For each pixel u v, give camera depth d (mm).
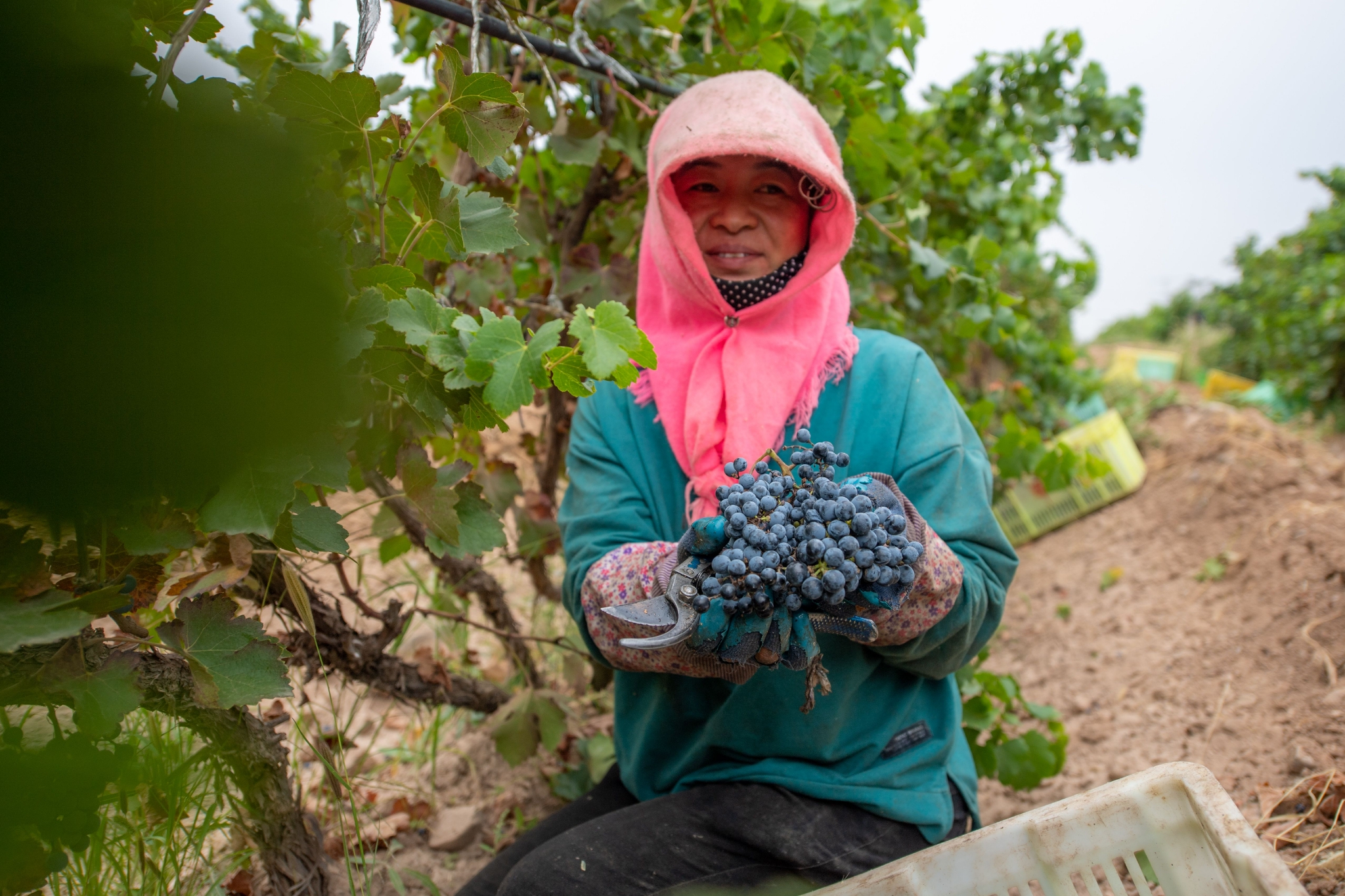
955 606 1482
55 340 419
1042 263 4855
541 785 2490
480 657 2934
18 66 437
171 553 1156
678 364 1705
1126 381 8211
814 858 1497
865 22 2578
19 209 422
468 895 1677
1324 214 10250
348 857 1652
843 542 1202
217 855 1844
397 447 1421
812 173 1555
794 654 1281
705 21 2393
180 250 424
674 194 1667
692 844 1512
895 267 2918
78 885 1475
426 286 1423
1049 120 3283
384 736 2615
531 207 2182
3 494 429
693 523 1312
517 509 2457
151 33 1118
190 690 1307
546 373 1157
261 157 448
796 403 1639
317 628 1764
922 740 1652
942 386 1698
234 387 427
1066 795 2535
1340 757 2221
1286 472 4227
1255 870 1154
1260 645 2945
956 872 1312
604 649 1548
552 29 1942
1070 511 4777
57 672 1038
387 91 1824
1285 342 8281
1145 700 2926
